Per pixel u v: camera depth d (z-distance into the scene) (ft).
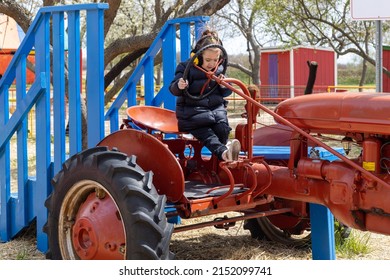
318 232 16.56
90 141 16.84
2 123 19.33
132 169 12.87
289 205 16.69
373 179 11.92
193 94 14.42
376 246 18.84
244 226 19.22
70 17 17.26
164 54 20.76
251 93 14.10
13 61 18.67
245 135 14.17
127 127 15.85
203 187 14.79
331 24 52.47
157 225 12.33
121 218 12.68
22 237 19.71
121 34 56.18
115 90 32.78
